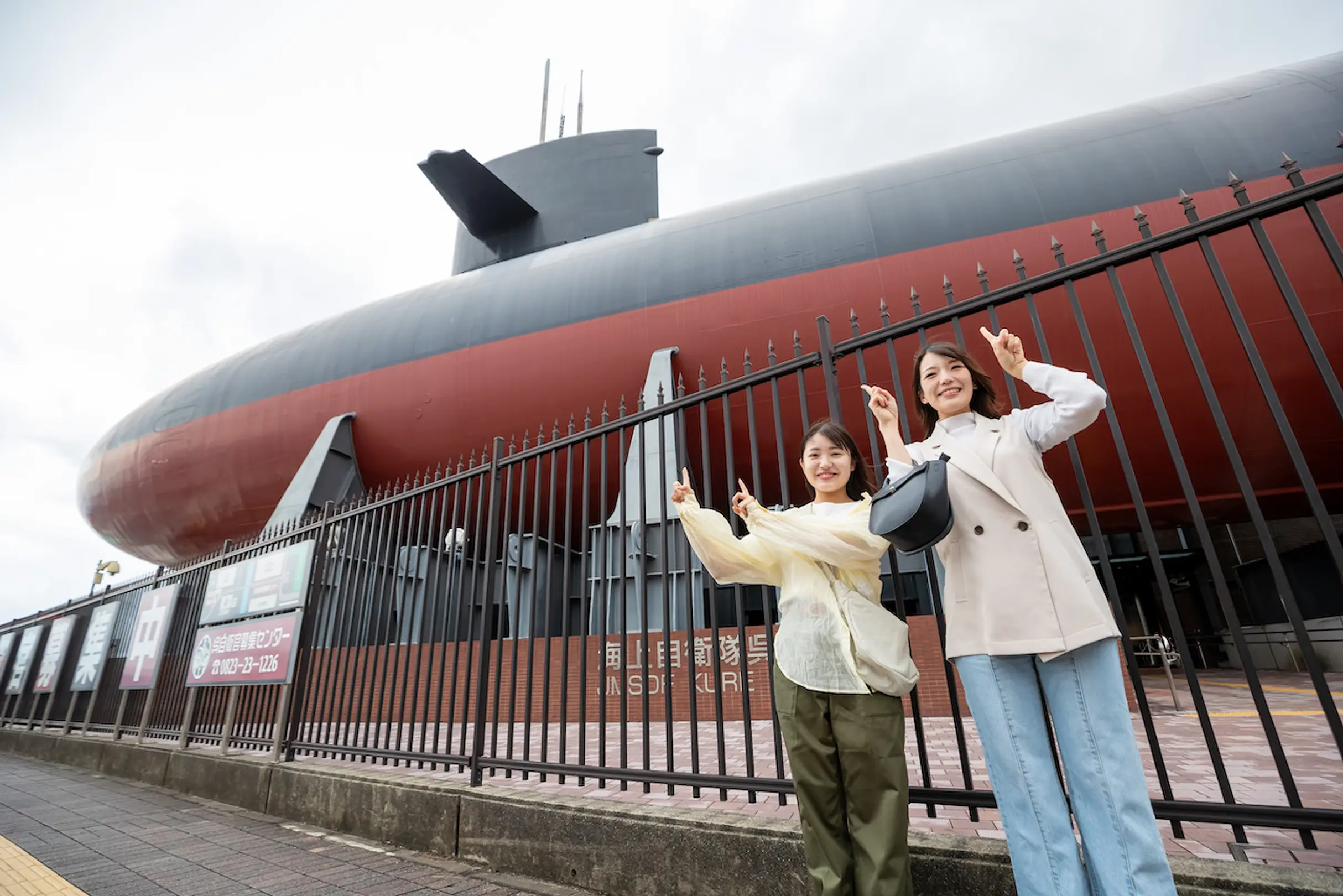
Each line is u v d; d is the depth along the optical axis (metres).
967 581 2.01
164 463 18.25
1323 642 13.11
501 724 8.72
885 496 1.96
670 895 2.71
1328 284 9.34
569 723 8.42
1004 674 1.90
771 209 14.02
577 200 21.02
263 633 5.88
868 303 11.85
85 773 7.71
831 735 2.07
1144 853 1.61
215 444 17.28
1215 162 10.49
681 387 12.41
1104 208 10.86
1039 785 1.80
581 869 3.01
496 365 14.43
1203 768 3.96
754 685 7.72
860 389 11.62
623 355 13.41
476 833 3.50
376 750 4.62
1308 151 10.07
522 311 14.84
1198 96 11.82
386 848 3.87
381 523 5.26
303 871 3.45
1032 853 1.77
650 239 14.95
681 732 6.90
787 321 12.34
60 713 9.92
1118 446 2.29
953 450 2.11
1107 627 1.74
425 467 15.29
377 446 15.41
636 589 9.90
